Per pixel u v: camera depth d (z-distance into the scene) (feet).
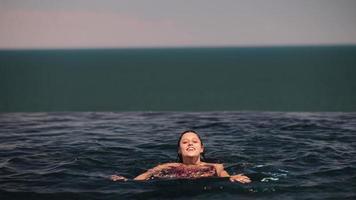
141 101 82.28
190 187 18.81
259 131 32.73
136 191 18.48
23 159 24.66
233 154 25.41
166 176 20.44
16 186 19.60
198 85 110.32
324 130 33.01
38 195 18.38
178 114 42.34
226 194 17.97
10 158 24.93
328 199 17.52
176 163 22.31
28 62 225.76
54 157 25.12
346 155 24.95
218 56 329.93
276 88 99.50
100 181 20.10
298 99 80.18
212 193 18.10
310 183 19.57
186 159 22.04
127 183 19.60
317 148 26.73
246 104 75.82
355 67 163.63
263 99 81.61
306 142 28.58
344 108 68.13
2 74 147.84
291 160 23.84
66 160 24.34
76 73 155.02
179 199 17.46
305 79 118.42
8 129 35.01
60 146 28.09
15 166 23.12
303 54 314.55
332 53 311.27
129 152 26.20
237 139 29.94
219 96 87.92
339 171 21.56
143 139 30.25
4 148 27.68
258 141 29.12
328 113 42.04
